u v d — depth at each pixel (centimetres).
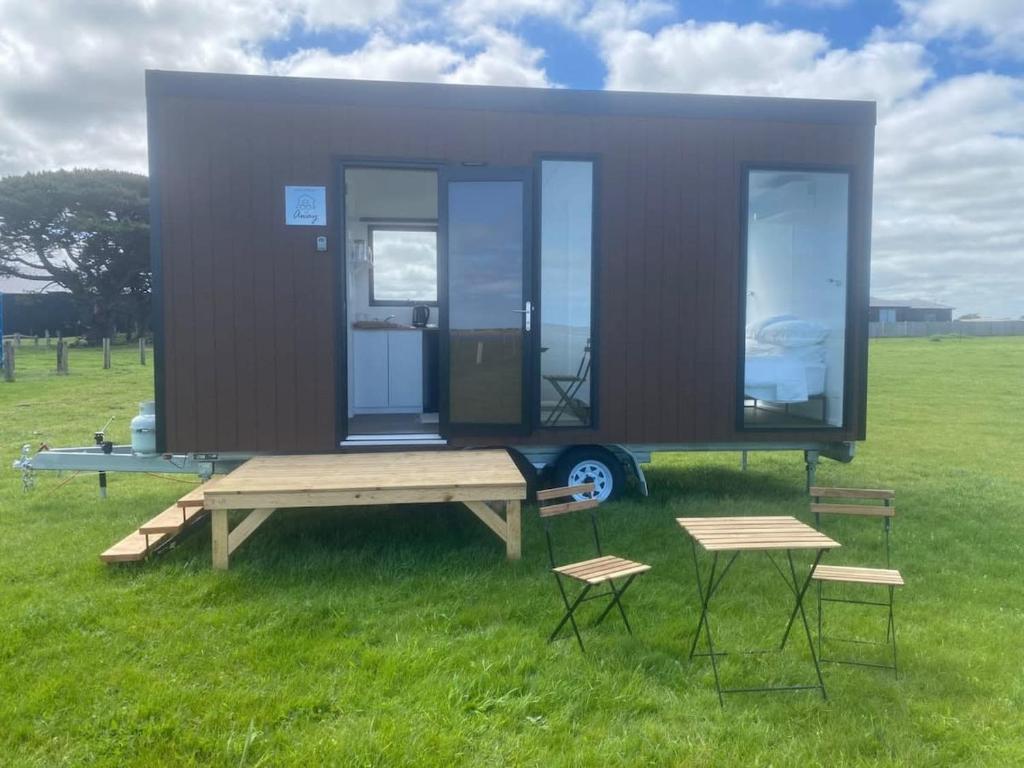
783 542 305
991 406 1315
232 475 454
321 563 432
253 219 518
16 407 1135
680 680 301
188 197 512
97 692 285
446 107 532
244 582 400
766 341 605
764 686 297
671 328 564
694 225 563
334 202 523
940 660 317
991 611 377
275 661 309
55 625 343
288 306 523
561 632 342
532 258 542
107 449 551
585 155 548
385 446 541
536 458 573
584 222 556
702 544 303
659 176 557
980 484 691
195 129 511
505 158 541
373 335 716
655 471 755
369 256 766
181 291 515
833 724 269
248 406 524
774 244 609
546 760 246
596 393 559
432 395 713
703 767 244
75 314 3619
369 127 525
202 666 306
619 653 319
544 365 557
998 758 250
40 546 466
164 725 261
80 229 3266
